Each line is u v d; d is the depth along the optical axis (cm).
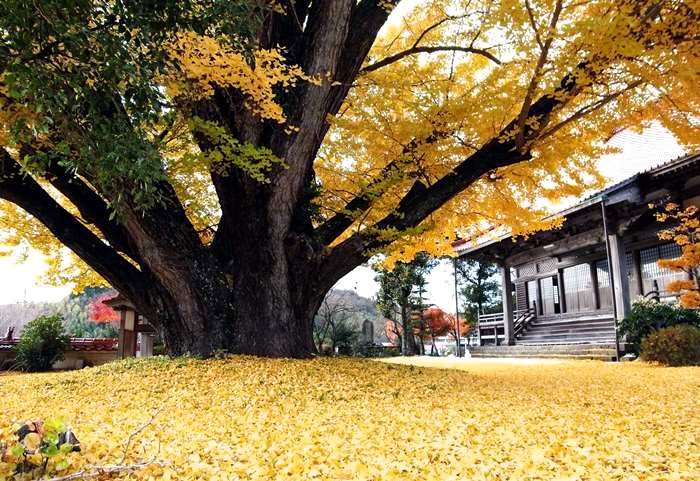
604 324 1567
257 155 533
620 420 443
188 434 376
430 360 1531
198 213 942
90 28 306
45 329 1437
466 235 1174
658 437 380
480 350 1862
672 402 550
